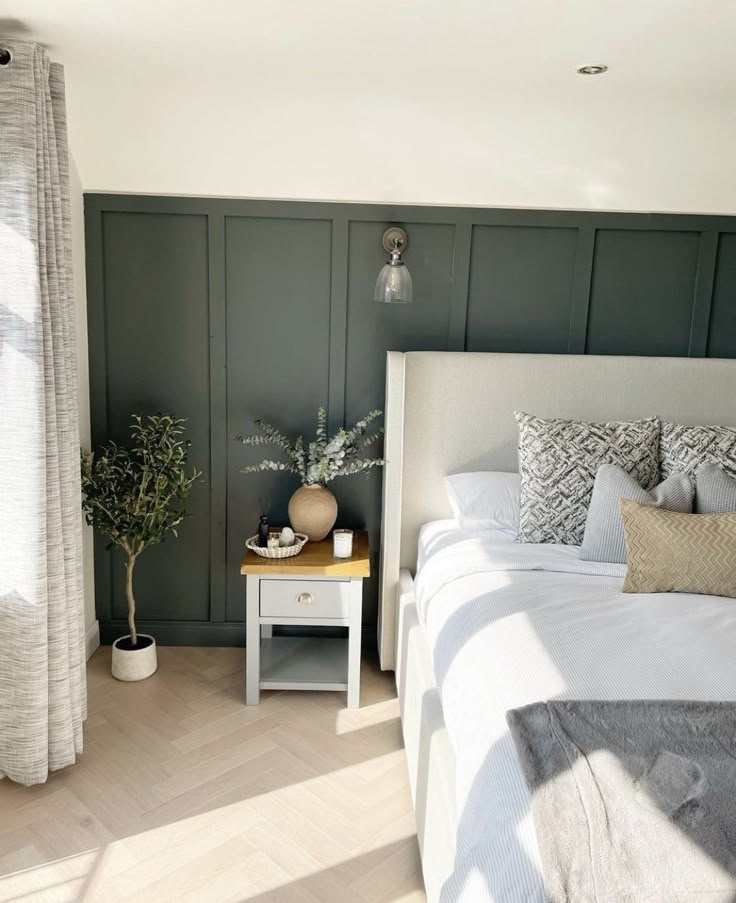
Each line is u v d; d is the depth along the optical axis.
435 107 3.07
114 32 2.45
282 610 3.09
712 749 1.51
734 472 2.85
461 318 3.45
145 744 2.83
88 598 3.50
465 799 1.65
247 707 3.11
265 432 3.48
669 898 1.20
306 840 2.35
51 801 2.51
